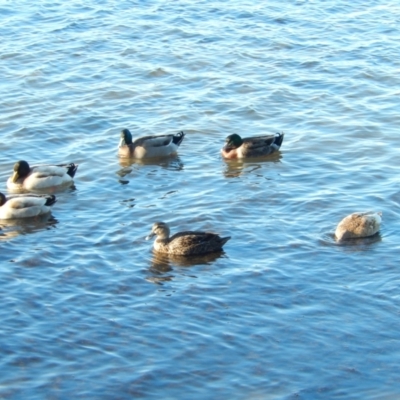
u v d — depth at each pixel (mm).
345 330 22438
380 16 50062
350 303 23562
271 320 22875
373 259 25641
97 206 29609
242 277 24812
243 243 26719
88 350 21719
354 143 34312
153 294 24078
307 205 29141
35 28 47875
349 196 29750
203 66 42719
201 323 22781
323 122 36438
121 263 25703
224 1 52406
